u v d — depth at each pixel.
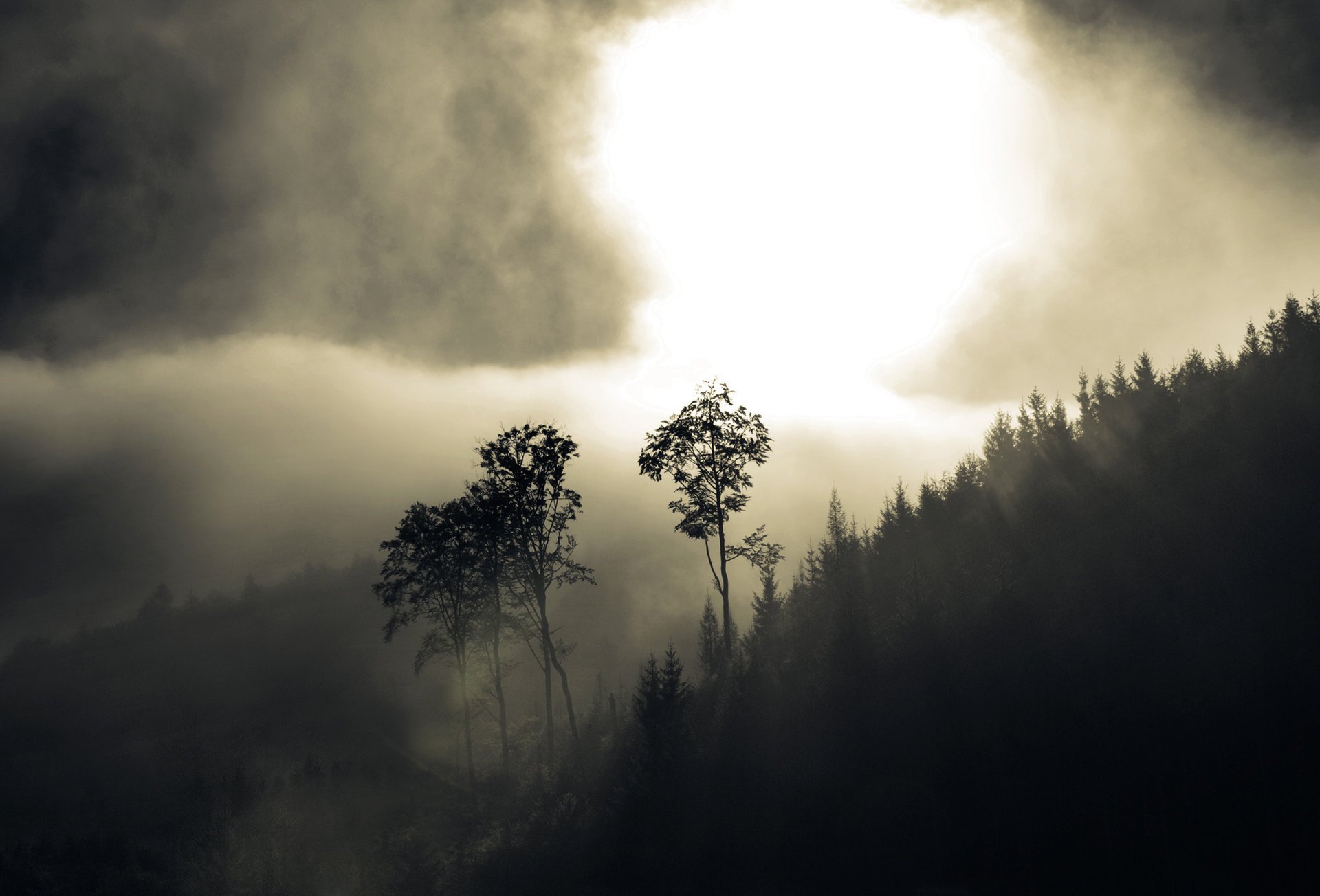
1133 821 30.27
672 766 39.50
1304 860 27.33
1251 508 41.09
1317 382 48.66
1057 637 38.53
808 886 34.38
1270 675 31.69
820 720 40.44
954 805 34.53
